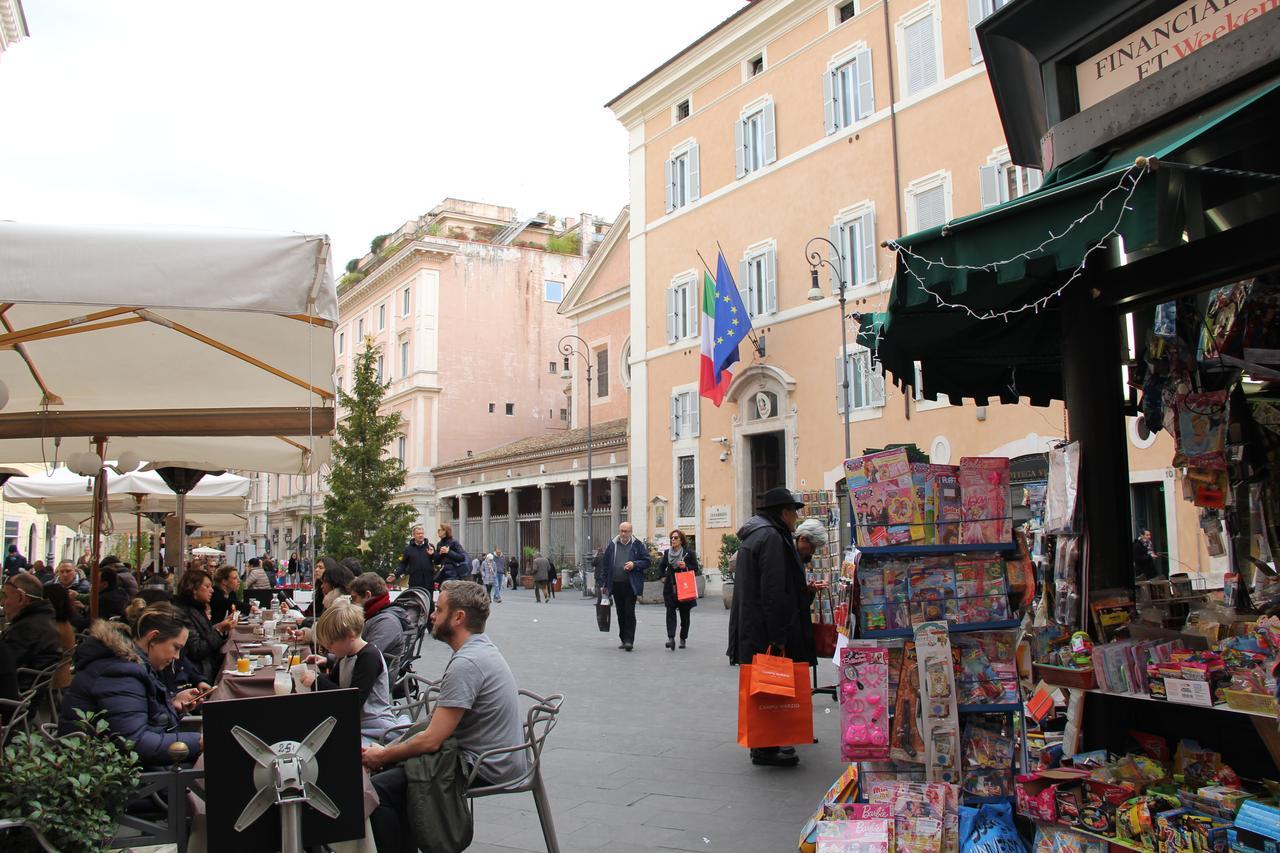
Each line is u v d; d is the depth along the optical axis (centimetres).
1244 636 376
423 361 5012
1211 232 471
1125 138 427
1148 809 368
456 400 5084
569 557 3759
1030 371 704
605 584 1569
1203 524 553
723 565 2383
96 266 397
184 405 810
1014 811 432
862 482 450
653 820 538
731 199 2683
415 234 5272
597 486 3984
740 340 2403
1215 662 367
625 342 3866
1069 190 355
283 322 590
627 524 1444
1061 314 469
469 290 5200
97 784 344
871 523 446
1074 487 441
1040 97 488
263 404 812
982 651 457
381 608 762
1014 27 479
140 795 368
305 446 956
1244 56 369
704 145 2803
